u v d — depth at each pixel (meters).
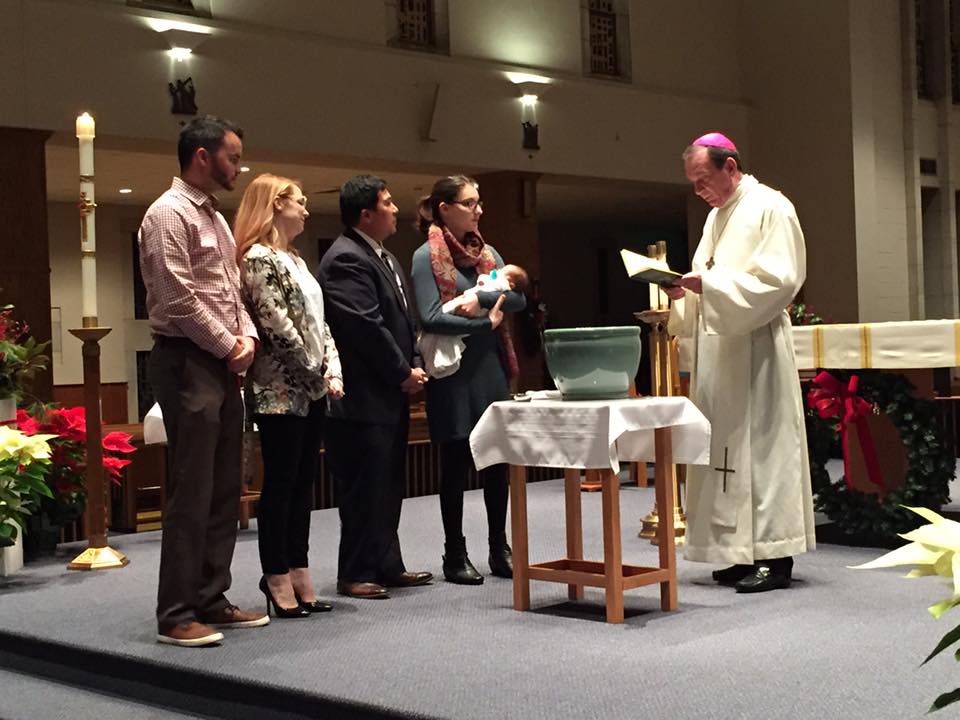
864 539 6.02
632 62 14.88
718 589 4.77
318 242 19.25
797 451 4.74
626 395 4.40
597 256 24.25
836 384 5.91
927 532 1.19
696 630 4.02
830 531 6.17
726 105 15.67
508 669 3.54
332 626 4.21
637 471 8.50
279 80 11.48
